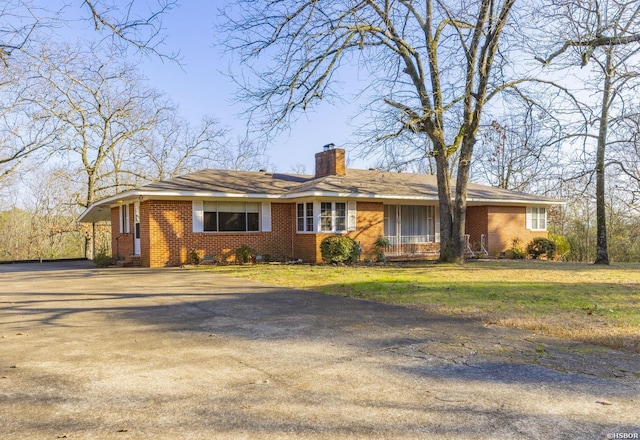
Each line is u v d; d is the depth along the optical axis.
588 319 6.45
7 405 3.47
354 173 22.14
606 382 3.89
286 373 4.23
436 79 15.17
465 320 6.56
